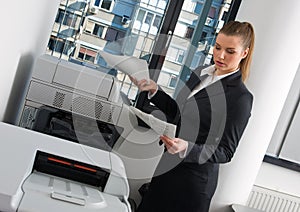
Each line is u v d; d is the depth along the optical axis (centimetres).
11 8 141
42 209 113
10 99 194
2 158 126
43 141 148
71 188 134
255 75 255
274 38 252
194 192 188
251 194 301
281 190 312
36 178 134
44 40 249
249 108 177
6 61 158
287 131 309
